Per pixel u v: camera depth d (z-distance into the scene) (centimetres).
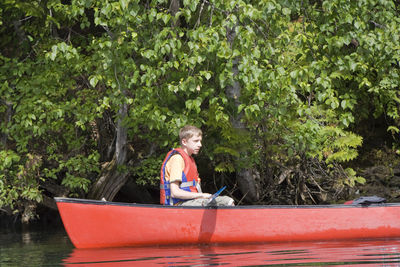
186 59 1027
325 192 1670
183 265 622
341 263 606
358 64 1144
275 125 1355
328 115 1403
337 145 1408
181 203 869
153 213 834
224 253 732
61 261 698
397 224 889
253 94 1173
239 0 980
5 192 1345
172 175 829
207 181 1764
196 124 1191
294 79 1072
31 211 1655
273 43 1185
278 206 869
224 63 1109
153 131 1370
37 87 1280
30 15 1424
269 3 986
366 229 883
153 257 703
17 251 881
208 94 1141
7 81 1370
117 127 1427
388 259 629
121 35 1070
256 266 600
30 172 1401
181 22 1427
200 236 844
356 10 1138
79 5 1085
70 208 803
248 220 859
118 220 821
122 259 691
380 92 1425
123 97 1120
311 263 614
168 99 1212
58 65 1276
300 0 1130
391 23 1167
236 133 1320
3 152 1322
